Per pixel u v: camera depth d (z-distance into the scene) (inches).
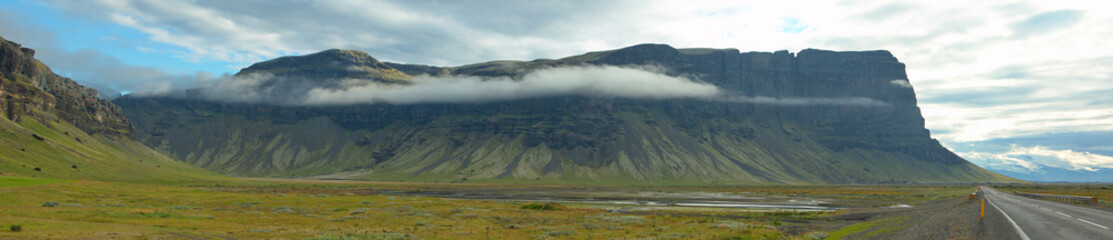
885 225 2150.6
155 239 1854.1
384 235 2160.4
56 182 5044.3
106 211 2987.2
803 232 2315.5
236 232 2185.0
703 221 3161.9
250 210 3570.4
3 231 1878.7
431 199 5861.2
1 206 3110.2
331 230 2348.7
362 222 2832.2
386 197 5974.4
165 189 6107.3
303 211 3597.4
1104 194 6776.6
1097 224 1674.5
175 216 2842.0
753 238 2069.4
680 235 2215.8
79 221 2472.9
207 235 2050.9
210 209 3553.2
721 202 6692.9
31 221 2223.2
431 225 2728.8
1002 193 6968.5
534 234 2384.4
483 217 3368.6
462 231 2447.1
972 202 3873.0
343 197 5580.7
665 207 5418.3
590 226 2753.4
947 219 2044.8
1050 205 3117.6
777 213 4205.2
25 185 4313.5
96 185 5595.5
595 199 7642.7
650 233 2372.0
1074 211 2420.0
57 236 1807.3
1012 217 1929.1
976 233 1475.1
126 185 6353.3
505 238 2209.6
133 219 2635.3
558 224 2891.2
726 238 2073.1
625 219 3238.2
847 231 2082.9
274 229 2335.1
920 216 2556.6
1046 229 1526.8
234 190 7839.6
